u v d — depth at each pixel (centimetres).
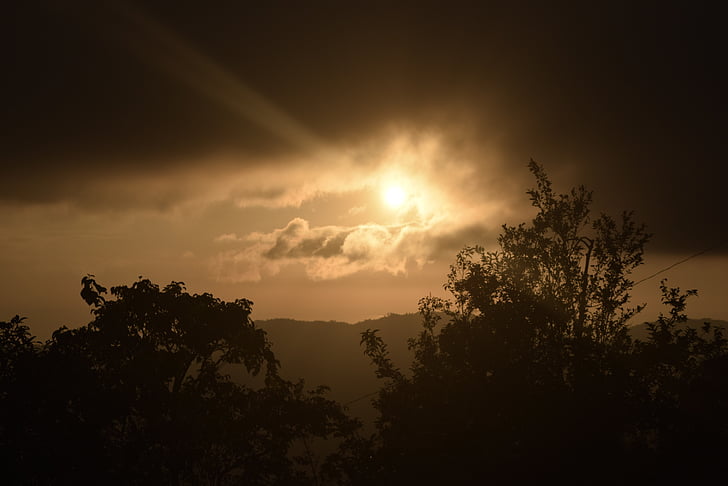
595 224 2064
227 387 2391
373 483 1788
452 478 1619
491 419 1766
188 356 2402
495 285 2017
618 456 1484
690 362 1725
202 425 2138
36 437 1822
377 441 2008
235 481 2288
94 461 1859
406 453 1848
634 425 1577
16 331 1989
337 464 2009
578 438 1516
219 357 2583
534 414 1659
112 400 1973
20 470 1739
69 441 1841
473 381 1864
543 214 2092
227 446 2300
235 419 2370
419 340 2109
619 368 1697
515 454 1583
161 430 2042
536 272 2052
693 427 1509
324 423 2405
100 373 2147
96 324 2272
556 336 1909
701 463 1410
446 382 1923
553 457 1514
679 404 1587
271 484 2295
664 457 1442
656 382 1733
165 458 2034
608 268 2008
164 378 2302
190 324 2367
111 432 2102
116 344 2283
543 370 1805
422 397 1928
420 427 1861
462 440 1766
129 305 2327
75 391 1925
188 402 2262
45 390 1877
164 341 2391
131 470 1931
